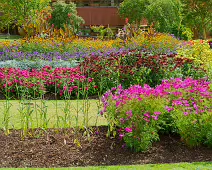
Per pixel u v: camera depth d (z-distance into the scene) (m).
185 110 5.51
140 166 4.88
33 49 15.45
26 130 6.03
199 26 33.38
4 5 28.92
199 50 11.01
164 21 33.34
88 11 38.34
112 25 38.69
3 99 9.26
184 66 9.93
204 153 5.43
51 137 5.82
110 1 39.00
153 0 35.44
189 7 32.03
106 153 5.37
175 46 15.82
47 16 18.34
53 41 16.09
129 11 36.06
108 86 9.64
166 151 5.47
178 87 6.04
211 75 9.76
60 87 9.42
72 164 5.08
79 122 6.82
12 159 5.16
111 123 5.89
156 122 5.52
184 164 4.94
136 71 9.64
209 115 5.46
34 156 5.24
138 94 5.66
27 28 17.44
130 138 5.38
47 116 7.35
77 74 9.37
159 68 9.65
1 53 14.56
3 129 6.20
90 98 9.31
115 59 10.02
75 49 15.63
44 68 10.55
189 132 5.52
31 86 9.22
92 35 36.41
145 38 16.08
